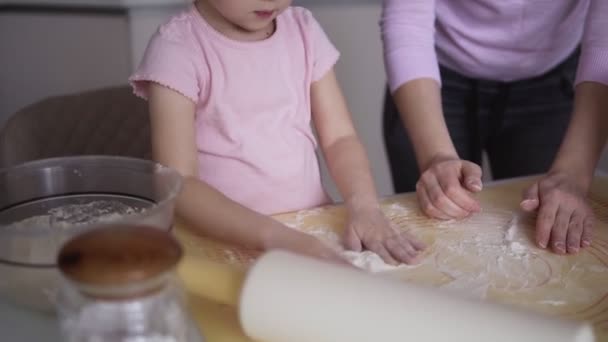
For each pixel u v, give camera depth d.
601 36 0.93
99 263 0.36
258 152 0.89
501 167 1.26
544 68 1.16
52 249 0.50
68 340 0.40
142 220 0.52
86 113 1.14
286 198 0.90
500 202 0.85
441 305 0.45
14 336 0.51
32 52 2.13
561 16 1.10
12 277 0.52
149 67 0.84
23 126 1.09
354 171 0.89
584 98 0.92
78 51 2.03
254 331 0.48
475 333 0.43
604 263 0.68
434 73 1.03
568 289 0.62
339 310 0.45
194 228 0.76
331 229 0.77
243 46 0.89
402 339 0.44
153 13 1.92
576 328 0.43
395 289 0.46
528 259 0.69
